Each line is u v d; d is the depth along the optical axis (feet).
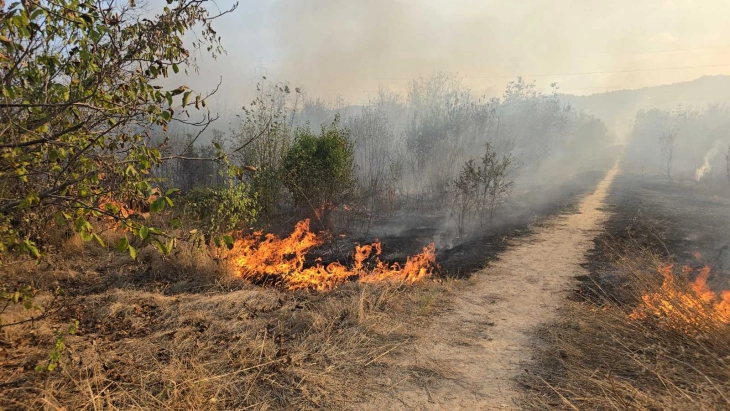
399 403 10.79
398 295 18.70
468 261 25.54
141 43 11.64
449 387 11.52
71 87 11.85
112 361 12.39
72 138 11.22
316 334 14.52
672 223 34.53
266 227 32.45
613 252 24.40
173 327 15.05
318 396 11.03
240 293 18.78
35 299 16.66
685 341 12.24
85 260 22.63
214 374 11.78
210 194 28.25
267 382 11.63
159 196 9.25
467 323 15.98
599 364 12.14
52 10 9.93
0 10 8.75
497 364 12.75
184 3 11.98
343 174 33.88
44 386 10.81
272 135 35.09
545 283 20.76
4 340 13.19
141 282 20.20
